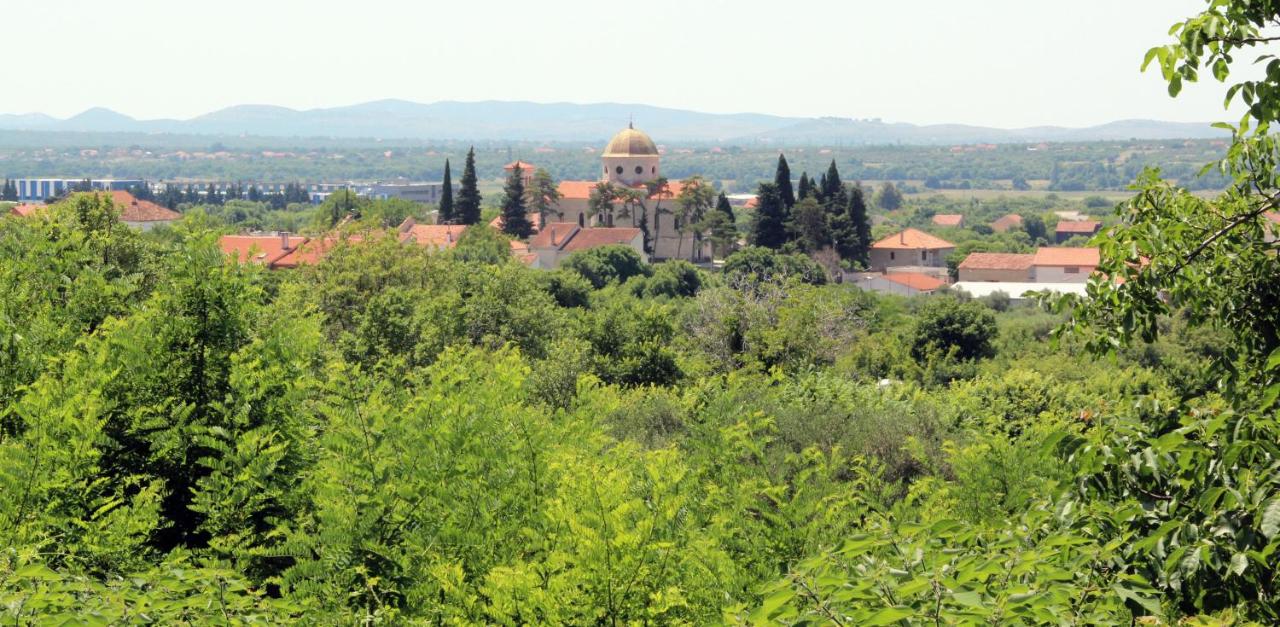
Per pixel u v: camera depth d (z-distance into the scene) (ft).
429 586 29.94
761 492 35.27
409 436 34.14
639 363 108.78
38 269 51.42
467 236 376.07
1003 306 326.24
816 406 61.00
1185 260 24.99
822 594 17.62
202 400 39.32
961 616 15.96
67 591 23.52
